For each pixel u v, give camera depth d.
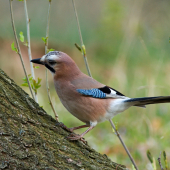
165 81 13.47
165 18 19.25
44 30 20.91
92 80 6.76
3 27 19.73
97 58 18.89
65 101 6.63
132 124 10.72
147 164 8.64
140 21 17.78
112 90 6.81
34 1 22.50
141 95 12.77
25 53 16.44
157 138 9.91
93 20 22.36
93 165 5.28
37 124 5.18
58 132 5.41
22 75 15.18
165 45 17.84
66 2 22.81
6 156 4.65
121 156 9.37
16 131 4.84
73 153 5.23
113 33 18.91
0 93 4.98
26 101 5.29
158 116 11.66
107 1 18.56
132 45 16.48
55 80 6.71
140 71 14.89
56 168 4.92
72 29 21.53
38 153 4.89
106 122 11.24
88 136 10.58
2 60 15.31
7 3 22.05
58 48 19.30
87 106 6.45
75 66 6.73
